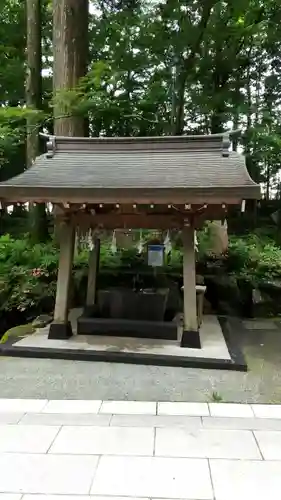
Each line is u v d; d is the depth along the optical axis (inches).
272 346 221.1
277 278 312.3
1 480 94.5
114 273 293.3
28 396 148.9
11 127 341.1
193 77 401.7
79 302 289.6
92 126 398.0
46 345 199.9
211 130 423.8
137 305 224.4
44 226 362.0
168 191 175.2
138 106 370.9
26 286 265.6
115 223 208.8
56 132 304.5
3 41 413.7
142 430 120.5
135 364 185.2
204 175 189.0
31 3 354.0
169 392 154.3
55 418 128.7
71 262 214.7
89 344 202.7
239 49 392.2
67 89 294.2
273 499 88.6
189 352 193.2
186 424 125.3
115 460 103.3
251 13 358.6
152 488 91.7
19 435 116.6
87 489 91.3
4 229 444.5
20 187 184.4
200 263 313.4
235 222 454.3
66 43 298.4
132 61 375.9
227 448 110.3
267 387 160.6
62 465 100.9
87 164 212.4
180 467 100.5
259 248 354.3
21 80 410.3
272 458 105.5
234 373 176.6
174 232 239.0
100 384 161.3
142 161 210.4
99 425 123.7
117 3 394.0
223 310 296.4
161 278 287.6
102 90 314.3
